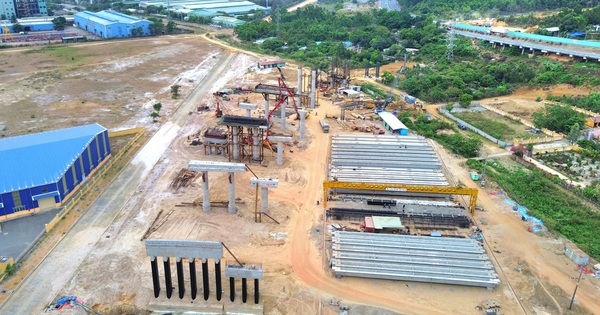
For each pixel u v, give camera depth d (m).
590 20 198.12
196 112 116.81
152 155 91.12
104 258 58.97
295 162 88.69
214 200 73.56
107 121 109.62
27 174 69.94
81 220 67.94
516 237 65.31
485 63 165.00
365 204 72.38
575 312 51.59
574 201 74.50
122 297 52.50
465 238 64.19
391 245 61.06
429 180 79.75
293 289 54.50
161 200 73.81
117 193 76.06
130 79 148.50
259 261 59.12
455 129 109.44
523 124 111.56
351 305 52.19
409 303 52.72
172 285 54.28
